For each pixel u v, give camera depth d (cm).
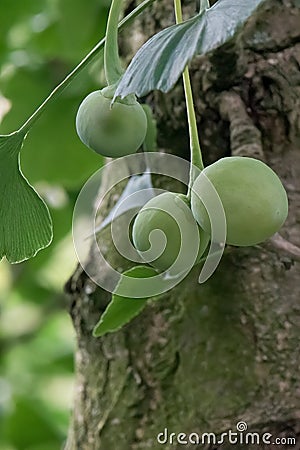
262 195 48
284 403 57
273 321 57
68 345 137
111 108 51
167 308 60
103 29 93
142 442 60
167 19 61
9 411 115
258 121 58
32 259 110
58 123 88
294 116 58
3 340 126
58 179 91
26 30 105
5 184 54
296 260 57
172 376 59
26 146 89
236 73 58
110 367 61
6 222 54
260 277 58
